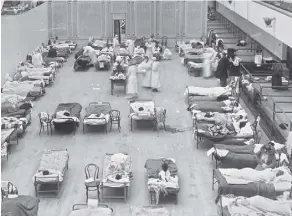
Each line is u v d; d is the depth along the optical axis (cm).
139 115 2328
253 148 1934
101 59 3403
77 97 2814
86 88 2989
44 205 1711
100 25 4150
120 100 2756
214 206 1705
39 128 2372
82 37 4162
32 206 1529
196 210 1680
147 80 2923
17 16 3169
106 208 1596
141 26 4166
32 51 3562
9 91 2666
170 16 4141
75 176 1911
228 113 2316
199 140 2216
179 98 2786
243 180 1695
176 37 4178
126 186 1734
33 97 2639
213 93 2603
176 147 2166
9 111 2356
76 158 2059
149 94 2861
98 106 2408
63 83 3098
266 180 1709
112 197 1745
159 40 4181
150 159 1898
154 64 2900
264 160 1841
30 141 2228
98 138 2259
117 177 1750
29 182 1867
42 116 2305
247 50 3834
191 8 4125
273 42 3356
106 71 3406
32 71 3047
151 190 1711
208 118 2228
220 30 4819
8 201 1527
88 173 1886
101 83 3100
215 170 1766
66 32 4156
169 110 2600
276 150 1906
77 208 1678
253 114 2478
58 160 1916
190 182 1867
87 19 4138
